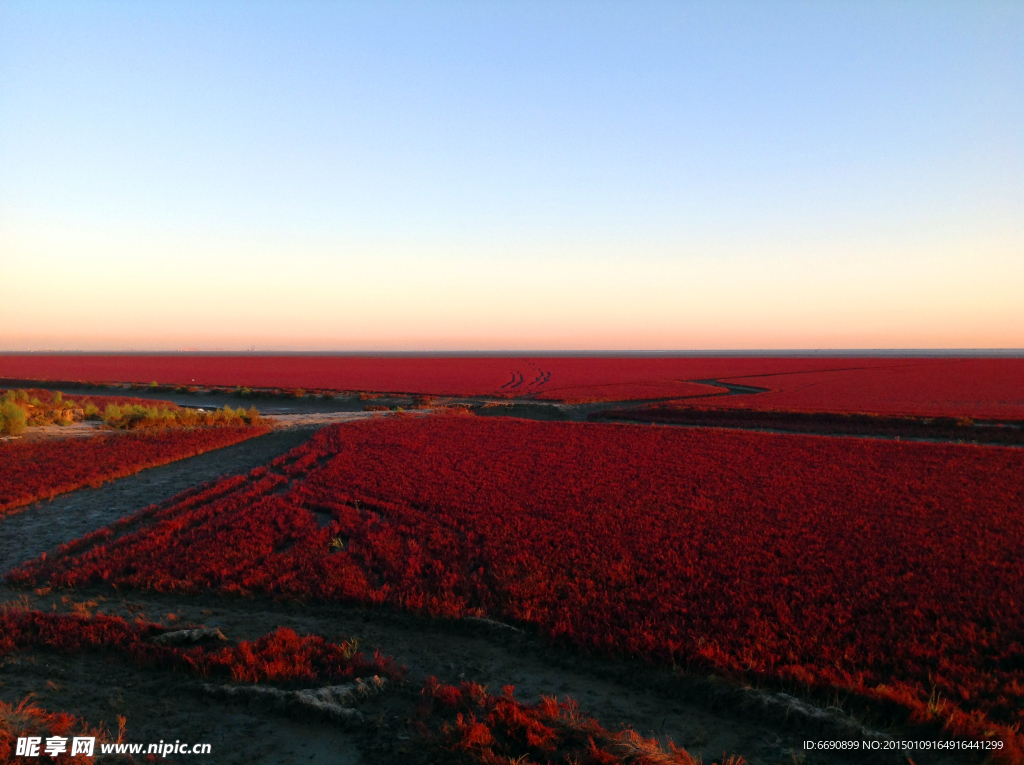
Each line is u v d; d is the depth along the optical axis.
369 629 11.31
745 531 16.88
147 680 8.68
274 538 16.78
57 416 44.88
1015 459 28.03
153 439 35.78
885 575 13.25
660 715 8.17
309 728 7.53
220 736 7.23
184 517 19.08
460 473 25.78
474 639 10.88
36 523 19.42
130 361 184.00
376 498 21.45
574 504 20.19
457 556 15.21
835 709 7.88
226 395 77.88
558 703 8.38
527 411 60.88
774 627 10.63
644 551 15.18
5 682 8.32
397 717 7.77
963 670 9.11
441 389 84.19
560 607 11.77
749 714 8.03
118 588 13.41
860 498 20.55
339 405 70.88
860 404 57.28
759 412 50.44
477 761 6.44
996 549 14.88
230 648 9.52
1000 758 6.82
